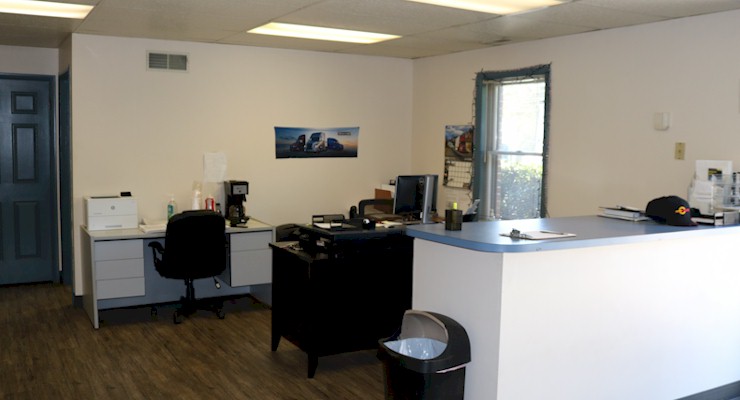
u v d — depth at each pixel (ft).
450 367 10.13
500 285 10.12
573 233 11.10
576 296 10.95
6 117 20.84
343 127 21.70
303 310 13.93
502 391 10.32
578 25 15.52
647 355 11.99
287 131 20.72
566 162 17.35
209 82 19.44
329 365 14.57
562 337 10.87
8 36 18.25
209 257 17.40
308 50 20.76
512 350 10.34
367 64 21.94
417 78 22.61
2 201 21.17
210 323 17.69
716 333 12.89
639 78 15.39
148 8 14.10
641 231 11.51
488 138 20.06
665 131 14.88
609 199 16.28
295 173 21.02
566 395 11.05
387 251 14.14
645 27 15.20
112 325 17.37
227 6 13.75
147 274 19.26
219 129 19.71
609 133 16.17
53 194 21.56
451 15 14.46
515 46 18.63
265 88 20.27
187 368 14.26
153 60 18.62
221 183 19.81
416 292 11.79
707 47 13.97
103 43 17.97
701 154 14.19
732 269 12.93
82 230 18.13
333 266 13.61
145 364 14.48
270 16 14.85
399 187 16.53
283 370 14.21
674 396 12.46
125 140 18.48
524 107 18.92
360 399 12.72
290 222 21.06
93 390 13.00
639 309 11.77
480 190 20.15
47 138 21.38
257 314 18.61
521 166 19.13
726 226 12.37
